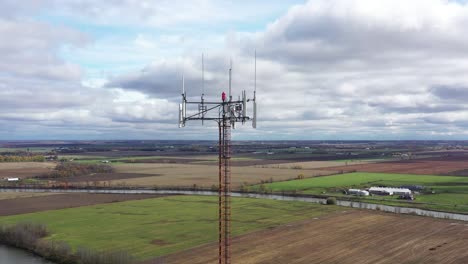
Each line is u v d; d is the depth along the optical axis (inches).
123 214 4069.9
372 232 3250.5
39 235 3134.8
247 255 2600.9
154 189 6323.8
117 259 2415.1
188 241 2960.1
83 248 2615.7
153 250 2731.3
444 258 2573.8
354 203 4926.2
